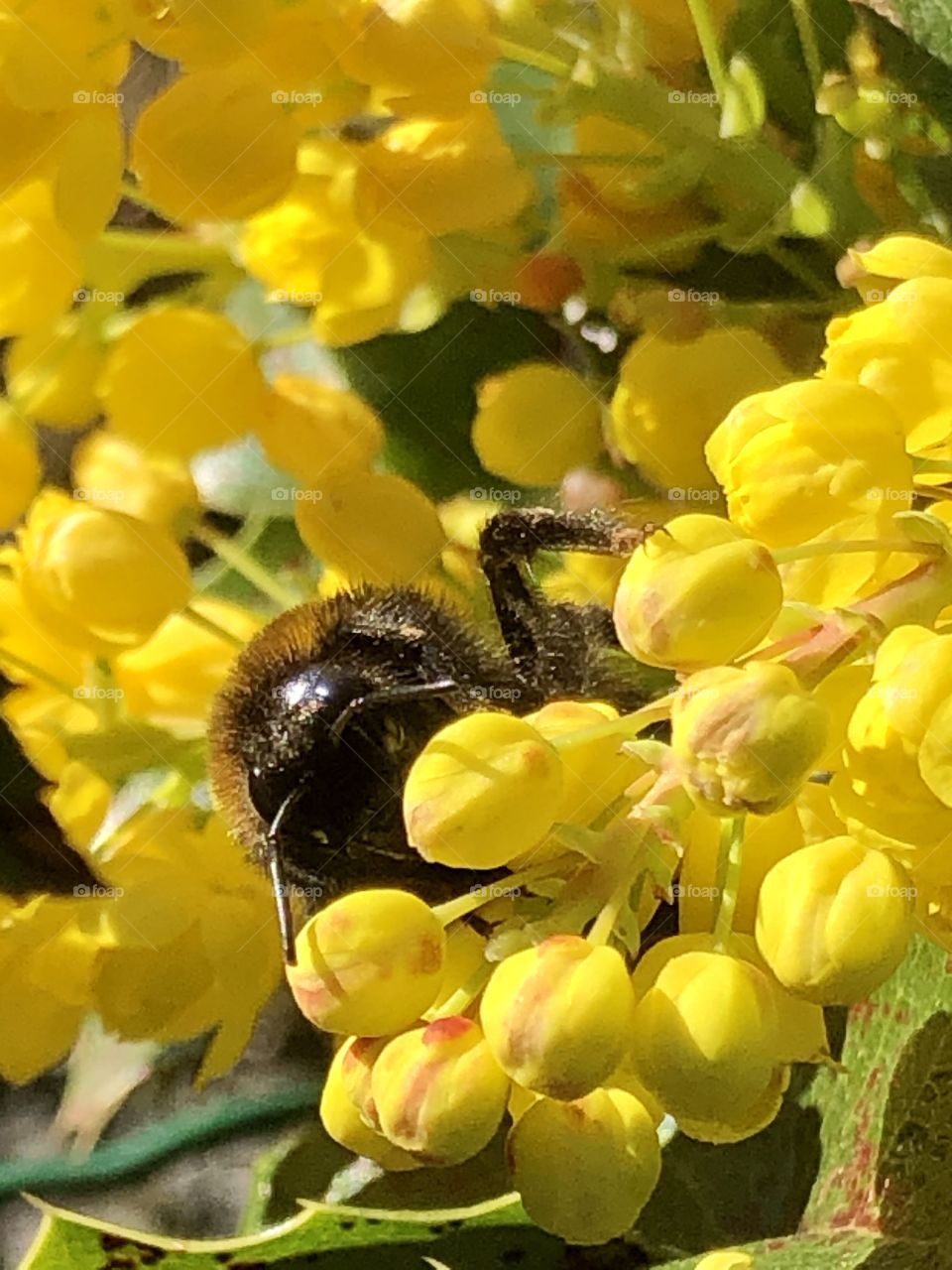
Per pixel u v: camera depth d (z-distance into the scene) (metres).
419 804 0.10
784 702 0.09
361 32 0.11
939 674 0.09
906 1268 0.11
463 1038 0.10
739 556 0.10
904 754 0.10
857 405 0.10
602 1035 0.10
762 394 0.10
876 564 0.10
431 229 0.11
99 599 0.11
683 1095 0.10
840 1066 0.10
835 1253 0.11
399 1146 0.10
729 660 0.10
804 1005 0.10
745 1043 0.10
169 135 0.11
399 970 0.10
